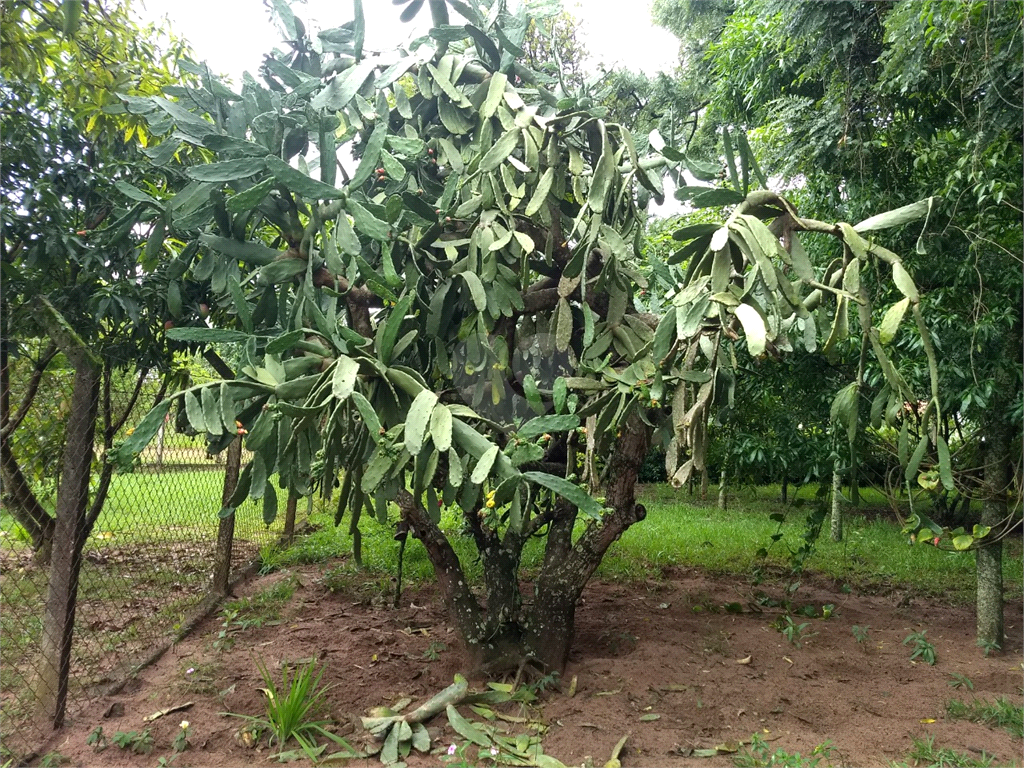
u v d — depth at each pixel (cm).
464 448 235
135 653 331
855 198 374
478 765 235
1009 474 362
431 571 472
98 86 292
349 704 279
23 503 329
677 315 232
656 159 289
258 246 262
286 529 576
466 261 278
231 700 281
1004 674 316
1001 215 320
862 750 248
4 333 253
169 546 467
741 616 406
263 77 288
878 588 479
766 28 427
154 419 217
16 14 267
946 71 334
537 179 291
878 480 416
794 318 269
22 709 269
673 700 283
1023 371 322
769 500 881
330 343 251
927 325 331
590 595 450
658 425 288
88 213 288
